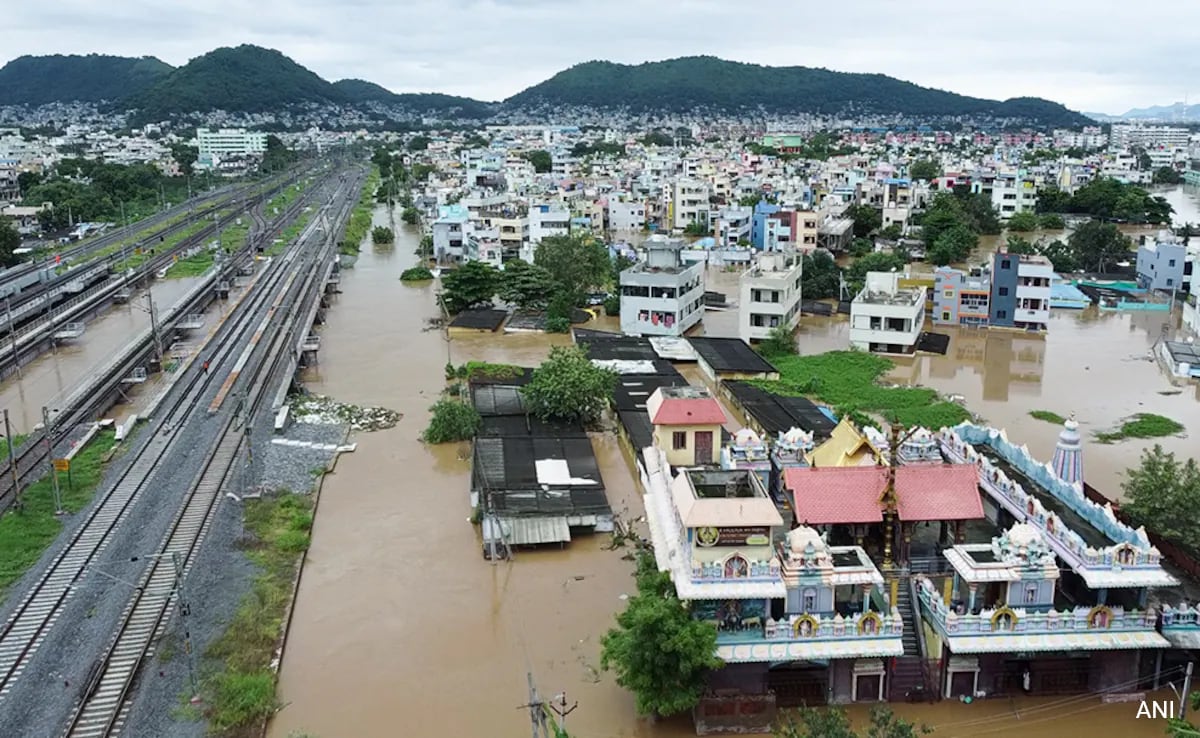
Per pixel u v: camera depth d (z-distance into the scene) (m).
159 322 121.81
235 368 101.81
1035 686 44.16
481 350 116.75
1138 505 52.66
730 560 42.84
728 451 55.84
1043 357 113.69
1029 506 48.34
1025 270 124.25
